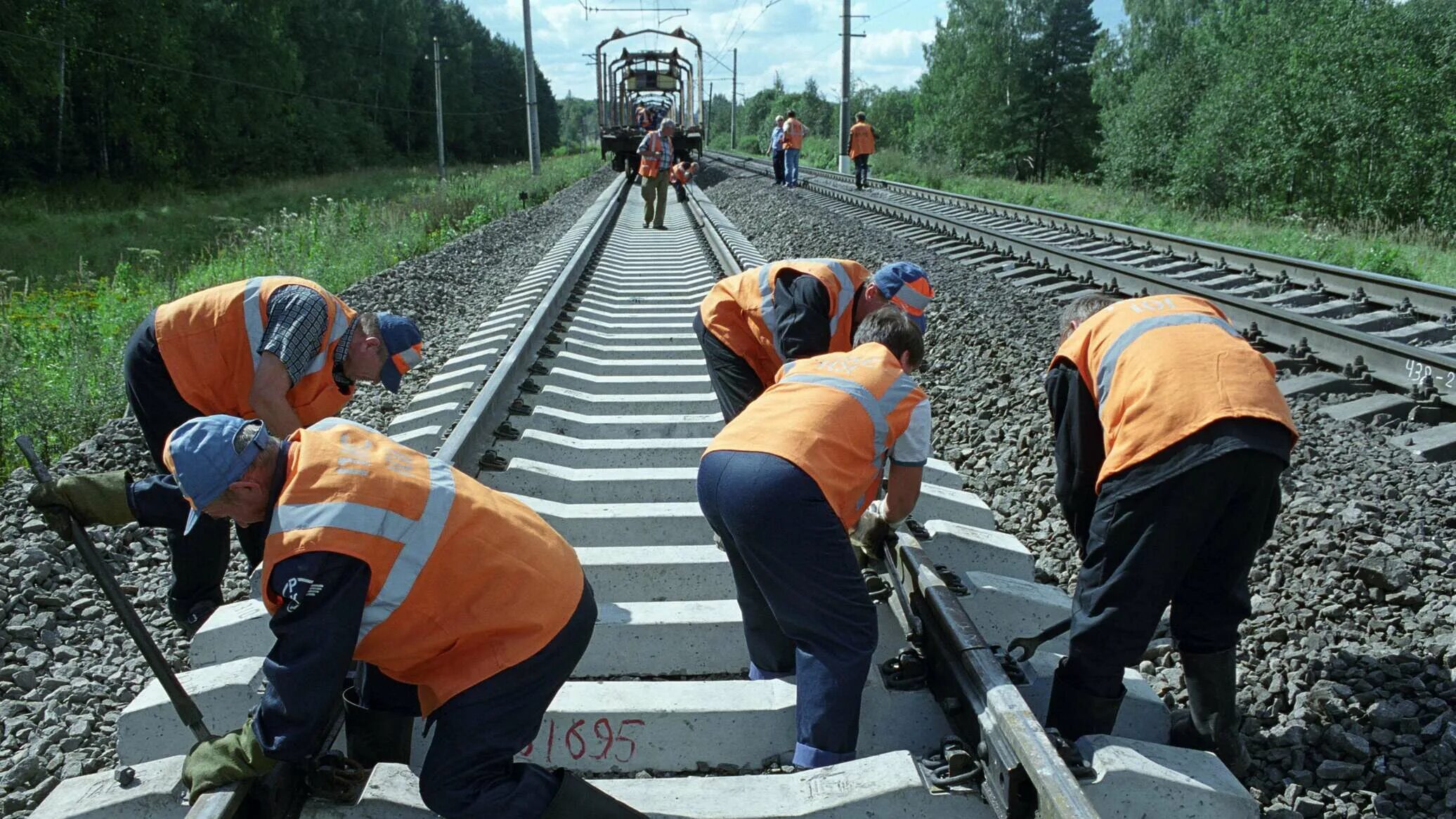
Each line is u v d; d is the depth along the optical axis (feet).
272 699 6.89
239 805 7.40
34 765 9.86
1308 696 10.21
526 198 75.31
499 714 7.38
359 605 6.77
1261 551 13.19
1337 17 71.46
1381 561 12.03
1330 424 18.48
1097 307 9.96
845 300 12.25
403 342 11.11
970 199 63.46
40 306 30.27
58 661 11.95
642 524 13.88
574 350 24.35
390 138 226.38
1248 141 78.18
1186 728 9.74
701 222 55.36
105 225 70.95
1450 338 23.61
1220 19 114.42
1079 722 9.14
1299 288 30.07
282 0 140.26
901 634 11.29
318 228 48.62
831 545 8.85
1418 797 8.92
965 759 8.57
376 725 8.85
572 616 7.70
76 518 8.84
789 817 8.23
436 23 244.22
